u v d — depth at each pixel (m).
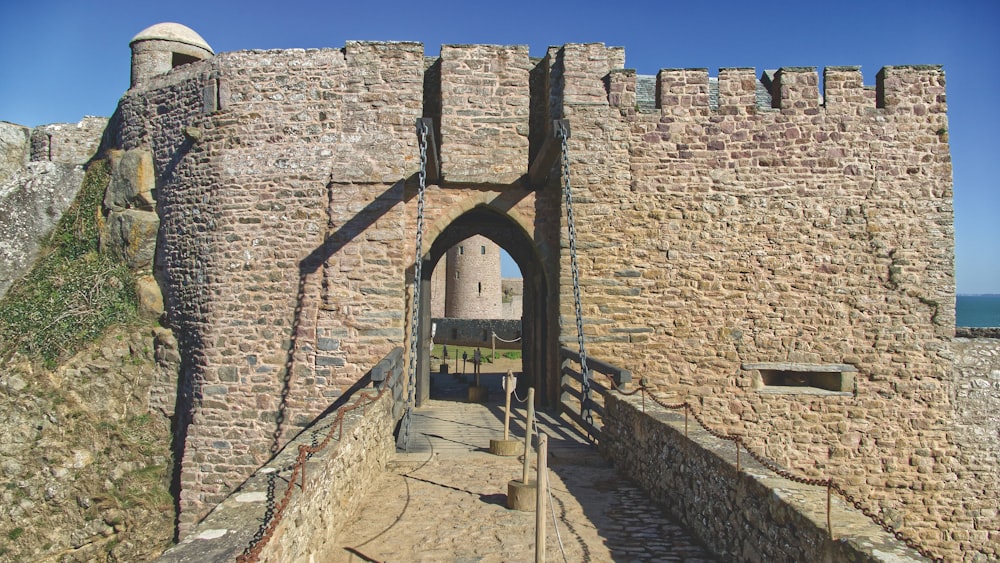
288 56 10.95
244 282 10.73
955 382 10.39
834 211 10.65
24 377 10.91
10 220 13.52
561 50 11.08
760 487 4.48
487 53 11.15
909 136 10.73
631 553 5.35
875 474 10.28
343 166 10.71
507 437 8.62
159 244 12.17
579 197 10.62
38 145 16.17
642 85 11.88
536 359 13.21
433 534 5.80
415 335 9.05
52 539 9.90
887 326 10.48
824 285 10.56
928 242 10.61
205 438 10.57
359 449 6.57
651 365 10.48
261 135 10.90
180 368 11.49
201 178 11.21
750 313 10.54
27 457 10.24
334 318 10.55
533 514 6.32
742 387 10.47
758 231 10.64
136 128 12.59
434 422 10.58
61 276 12.60
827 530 3.63
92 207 13.26
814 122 10.75
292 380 10.52
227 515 4.05
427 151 9.41
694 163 10.72
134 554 10.23
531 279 13.87
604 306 10.52
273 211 10.76
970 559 10.12
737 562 4.81
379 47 10.89
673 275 10.59
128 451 10.97
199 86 11.41
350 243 10.62
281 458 5.31
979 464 10.28
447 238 14.87
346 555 5.31
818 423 10.38
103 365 11.35
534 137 11.63
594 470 7.86
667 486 6.30
